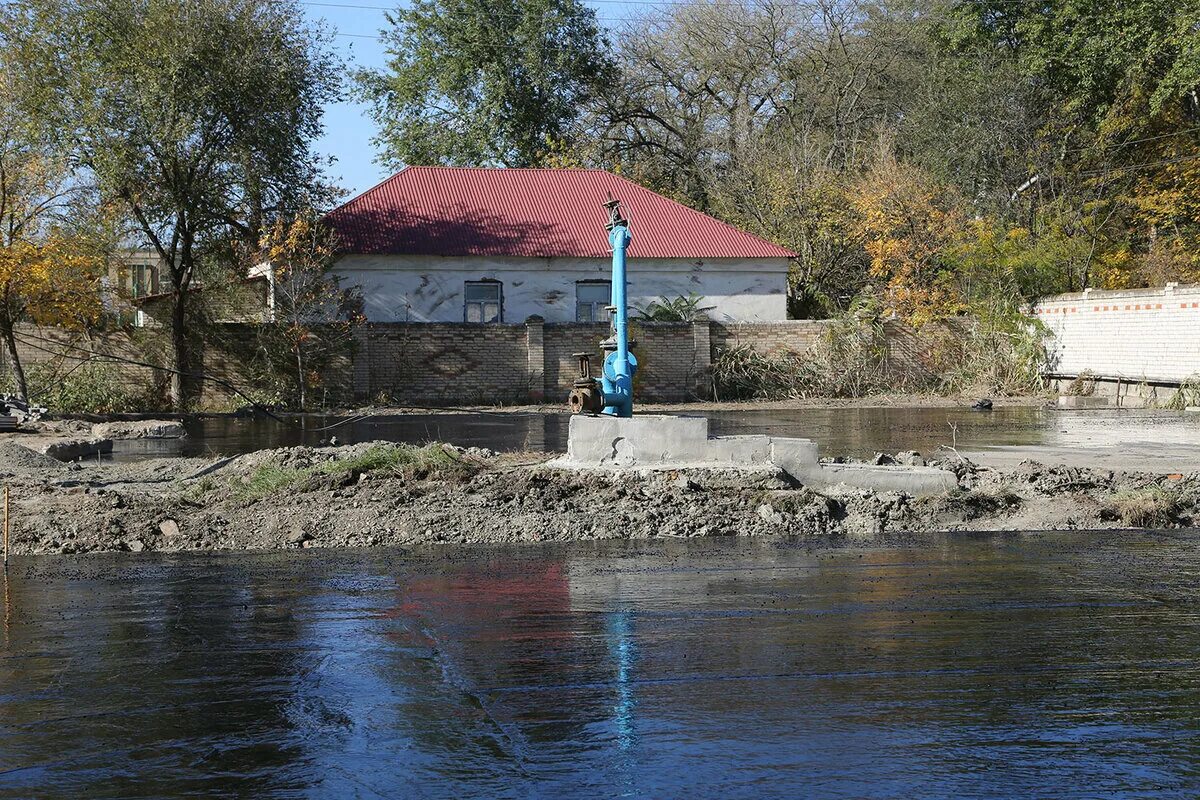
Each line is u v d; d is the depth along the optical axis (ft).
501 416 97.81
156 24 104.06
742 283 129.90
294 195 112.37
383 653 23.84
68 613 27.61
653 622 26.37
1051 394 115.34
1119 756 17.93
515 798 16.39
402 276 123.65
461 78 163.73
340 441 72.28
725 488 43.45
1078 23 139.33
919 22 185.37
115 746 18.49
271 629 25.93
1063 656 23.39
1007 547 36.52
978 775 17.19
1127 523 40.78
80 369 106.93
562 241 127.13
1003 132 144.05
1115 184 139.23
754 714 19.83
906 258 125.80
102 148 101.81
